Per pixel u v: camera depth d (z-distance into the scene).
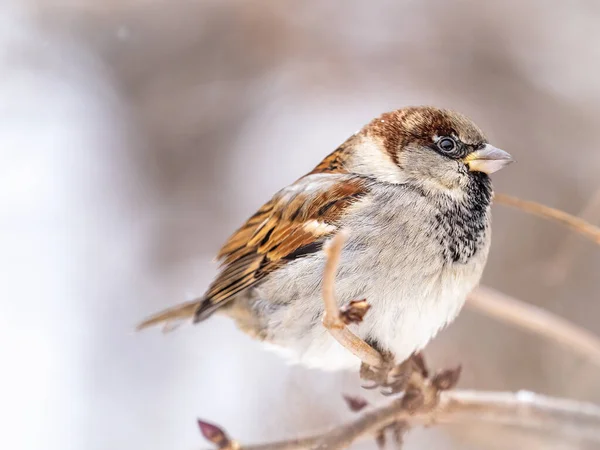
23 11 12.98
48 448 10.17
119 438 10.68
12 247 12.31
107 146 13.03
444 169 7.19
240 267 7.70
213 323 11.92
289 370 10.16
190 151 12.84
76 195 12.78
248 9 12.77
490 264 11.46
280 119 12.79
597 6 12.47
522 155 12.06
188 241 12.54
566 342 7.79
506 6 12.52
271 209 7.81
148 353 11.63
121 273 12.29
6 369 11.05
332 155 7.86
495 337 10.50
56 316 11.75
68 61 13.08
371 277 6.88
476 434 9.31
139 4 12.91
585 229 7.20
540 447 8.90
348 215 7.08
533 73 12.41
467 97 12.41
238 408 10.77
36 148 13.02
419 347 6.98
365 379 6.95
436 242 6.97
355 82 12.75
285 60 12.86
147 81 13.03
